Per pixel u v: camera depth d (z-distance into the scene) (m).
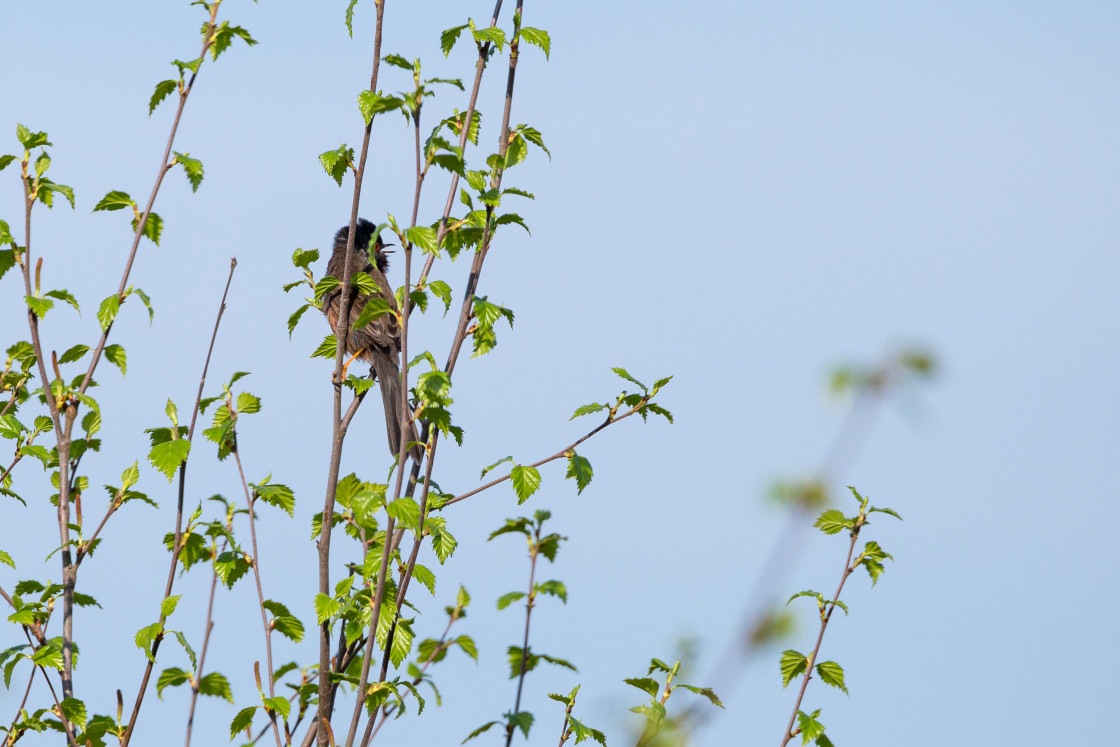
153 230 9.50
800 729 7.82
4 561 9.69
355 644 9.12
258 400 9.62
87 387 9.65
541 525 10.20
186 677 8.79
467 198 9.72
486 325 9.41
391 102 8.76
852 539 8.11
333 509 9.40
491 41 9.93
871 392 3.19
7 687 9.08
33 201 9.25
